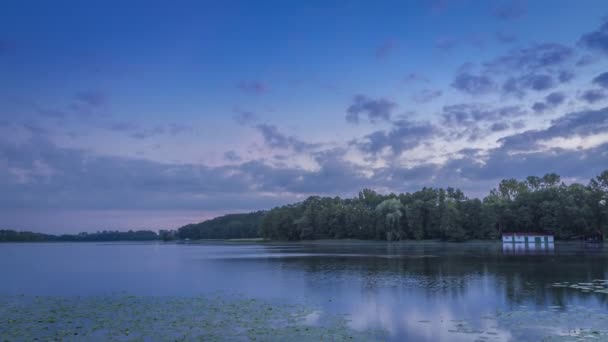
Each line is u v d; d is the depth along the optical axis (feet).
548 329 82.89
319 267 211.41
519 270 181.47
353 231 639.35
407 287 136.87
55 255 424.05
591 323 86.89
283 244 634.43
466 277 159.74
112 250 572.10
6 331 87.56
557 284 138.41
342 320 93.04
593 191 484.74
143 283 161.27
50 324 93.20
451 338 78.43
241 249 483.51
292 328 86.48
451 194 595.06
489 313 97.25
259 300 118.21
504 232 550.36
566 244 458.09
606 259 238.07
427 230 568.41
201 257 330.54
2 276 194.59
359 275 172.24
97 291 141.79
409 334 81.46
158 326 89.66
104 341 79.41
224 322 92.27
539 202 526.57
